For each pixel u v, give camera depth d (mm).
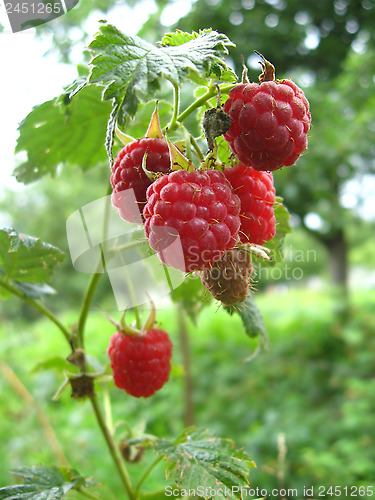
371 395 457
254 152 93
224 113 90
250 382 518
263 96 90
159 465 348
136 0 284
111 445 131
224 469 114
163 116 138
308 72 669
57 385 438
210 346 587
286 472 353
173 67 88
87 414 431
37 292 135
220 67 92
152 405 489
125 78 86
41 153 149
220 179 91
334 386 502
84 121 140
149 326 133
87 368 141
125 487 130
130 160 98
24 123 135
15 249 122
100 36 89
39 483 115
